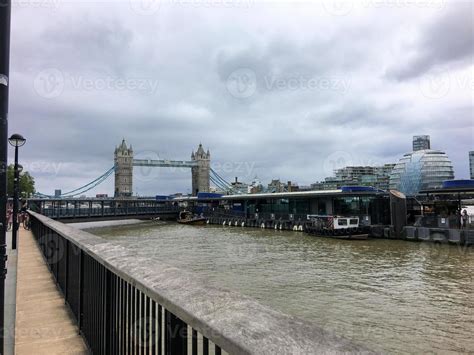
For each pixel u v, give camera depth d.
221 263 26.47
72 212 62.97
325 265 25.55
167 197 115.00
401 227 41.28
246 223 69.06
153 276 2.16
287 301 16.11
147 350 2.52
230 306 1.45
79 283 5.12
